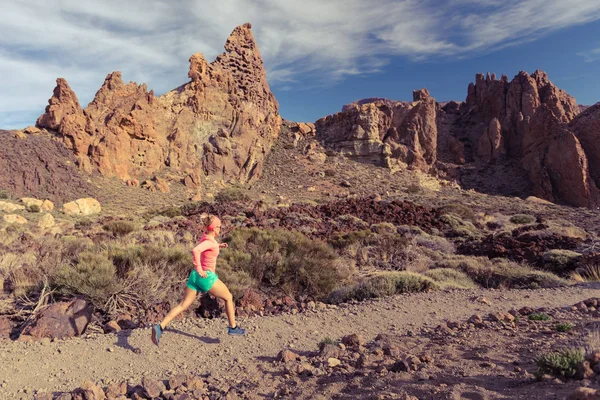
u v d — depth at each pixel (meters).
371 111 80.19
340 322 7.06
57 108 57.47
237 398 4.03
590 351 4.12
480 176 80.56
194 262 5.49
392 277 10.35
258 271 10.52
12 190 46.25
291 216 27.30
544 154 73.62
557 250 16.25
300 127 85.25
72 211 43.53
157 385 4.17
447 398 3.39
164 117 66.62
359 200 34.22
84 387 4.13
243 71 82.00
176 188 59.16
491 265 14.72
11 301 7.96
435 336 5.90
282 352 5.14
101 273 7.84
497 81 96.25
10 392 4.41
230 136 71.69
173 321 6.93
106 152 56.22
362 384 4.02
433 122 83.00
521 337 5.50
